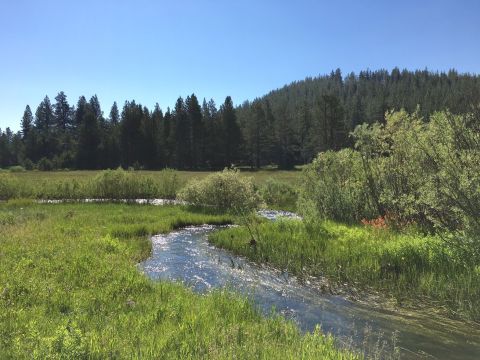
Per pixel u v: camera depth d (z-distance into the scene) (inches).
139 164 4018.2
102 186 1389.0
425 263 431.8
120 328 266.2
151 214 964.0
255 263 542.0
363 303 384.5
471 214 411.5
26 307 301.1
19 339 229.5
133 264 491.2
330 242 554.3
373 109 4648.1
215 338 253.8
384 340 299.0
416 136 572.7
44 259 442.9
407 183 638.5
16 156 5157.5
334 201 771.4
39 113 5698.8
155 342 240.7
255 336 269.6
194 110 4121.6
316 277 466.0
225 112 4079.7
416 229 559.5
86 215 896.3
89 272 404.2
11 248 483.5
